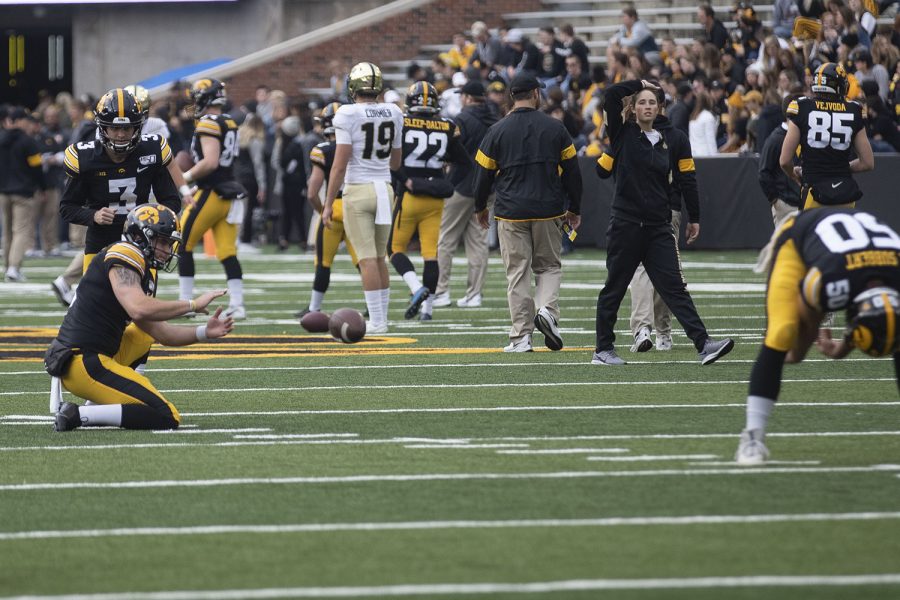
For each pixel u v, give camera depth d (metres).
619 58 90.56
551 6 128.00
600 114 91.88
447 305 62.06
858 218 24.64
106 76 137.38
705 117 88.31
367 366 42.81
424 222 55.28
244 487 25.64
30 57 154.50
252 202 105.31
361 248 50.62
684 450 28.62
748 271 77.44
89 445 29.91
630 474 26.34
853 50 80.81
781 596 18.66
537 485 25.53
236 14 135.38
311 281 76.44
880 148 81.50
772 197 52.59
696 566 20.09
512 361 43.38
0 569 20.38
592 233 94.81
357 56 130.62
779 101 76.06
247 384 39.22
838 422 31.77
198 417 33.56
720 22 95.62
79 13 137.12
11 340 50.94
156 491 25.39
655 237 41.00
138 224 31.33
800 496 24.28
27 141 80.50
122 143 36.66
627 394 36.41
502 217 44.06
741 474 26.12
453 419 32.84
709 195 88.38
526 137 43.22
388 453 28.77
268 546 21.50
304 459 28.22
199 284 75.56
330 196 49.88
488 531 22.25
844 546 21.08
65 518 23.44
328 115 54.16
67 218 37.62
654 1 118.31
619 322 54.97
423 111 54.44
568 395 36.38
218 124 54.38
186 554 21.08
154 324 31.88
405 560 20.61
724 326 52.62
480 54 106.81
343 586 19.33
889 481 25.44
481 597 18.73
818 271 24.08
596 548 21.12
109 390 31.72
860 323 23.64
